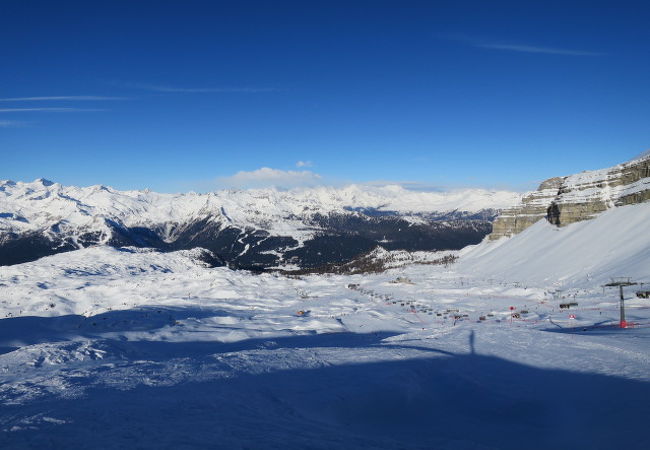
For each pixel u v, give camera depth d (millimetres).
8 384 32250
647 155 180375
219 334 102875
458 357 46906
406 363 43094
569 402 30281
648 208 158125
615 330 63219
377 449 19984
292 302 180750
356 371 39812
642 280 109125
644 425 23766
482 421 28328
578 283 129875
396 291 184500
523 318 95062
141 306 172625
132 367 39500
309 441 20031
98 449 17047
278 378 36281
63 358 53219
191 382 33125
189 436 19109
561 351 46000
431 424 27625
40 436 18656
